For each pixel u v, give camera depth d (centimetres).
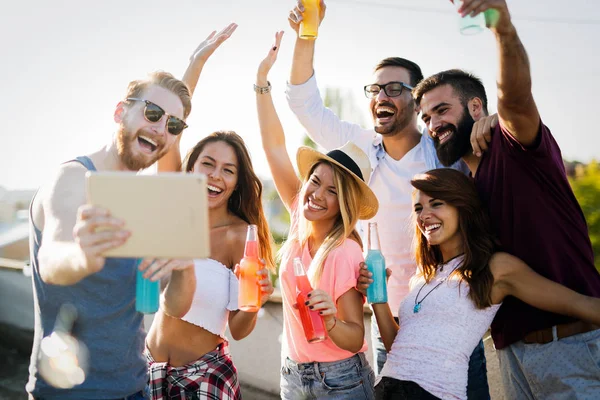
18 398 423
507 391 249
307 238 268
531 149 227
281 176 307
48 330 208
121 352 214
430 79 281
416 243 261
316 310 229
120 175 163
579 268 233
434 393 227
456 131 276
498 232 244
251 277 248
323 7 329
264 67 312
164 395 263
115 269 209
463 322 235
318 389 249
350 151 267
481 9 203
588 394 225
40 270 197
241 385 371
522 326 236
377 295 248
